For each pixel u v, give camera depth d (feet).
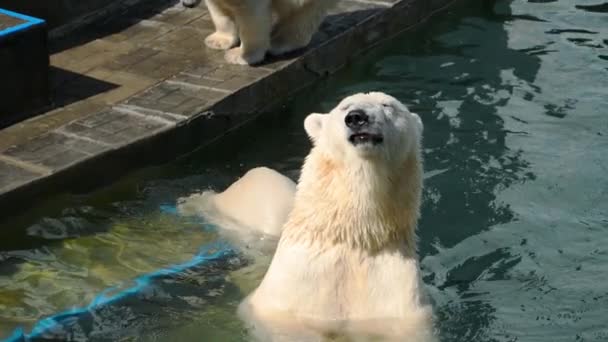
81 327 28.19
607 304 29.19
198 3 50.83
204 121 39.55
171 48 45.85
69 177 35.06
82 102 40.45
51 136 37.45
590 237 32.96
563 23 50.47
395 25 49.67
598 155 38.04
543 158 37.88
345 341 26.05
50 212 34.55
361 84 45.01
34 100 39.32
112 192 36.19
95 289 30.09
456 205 34.91
